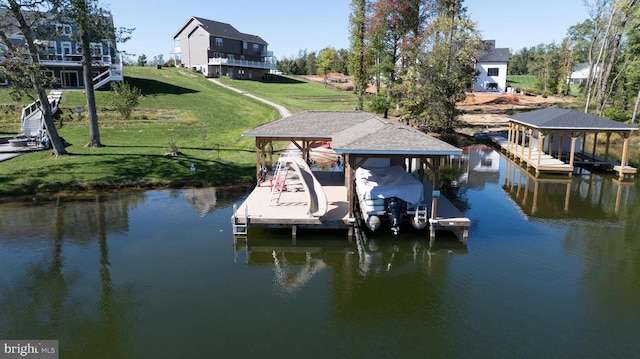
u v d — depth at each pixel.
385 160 19.72
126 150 26.25
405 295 11.51
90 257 13.69
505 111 51.03
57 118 33.81
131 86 47.28
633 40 41.91
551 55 76.94
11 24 21.48
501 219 17.53
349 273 12.82
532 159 27.55
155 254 13.96
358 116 21.66
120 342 9.43
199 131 33.94
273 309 10.79
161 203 19.03
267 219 14.95
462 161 30.16
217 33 68.94
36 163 22.88
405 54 42.75
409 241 14.98
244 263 13.42
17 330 9.91
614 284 12.06
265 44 79.62
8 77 21.69
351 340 9.52
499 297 11.36
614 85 48.00
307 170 16.98
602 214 18.27
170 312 10.62
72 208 18.19
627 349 9.20
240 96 51.47
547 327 9.99
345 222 14.82
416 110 39.34
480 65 68.50
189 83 56.06
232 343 9.40
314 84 71.81
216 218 17.28
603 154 31.45
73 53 45.47
